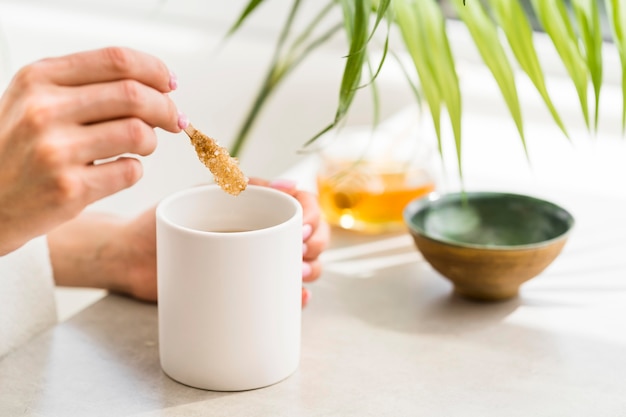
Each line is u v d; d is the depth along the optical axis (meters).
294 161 1.62
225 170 0.74
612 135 1.31
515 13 0.85
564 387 0.77
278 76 1.02
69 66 0.69
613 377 0.78
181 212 0.78
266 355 0.75
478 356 0.81
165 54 1.67
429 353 0.81
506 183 1.14
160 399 0.75
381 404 0.74
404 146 1.07
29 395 0.75
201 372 0.75
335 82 1.57
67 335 0.82
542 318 0.86
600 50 0.83
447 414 0.73
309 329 0.84
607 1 0.83
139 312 0.87
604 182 1.15
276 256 0.74
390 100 1.52
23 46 1.76
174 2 1.74
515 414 0.74
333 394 0.75
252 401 0.74
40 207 0.69
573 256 0.97
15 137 0.68
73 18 1.77
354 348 0.81
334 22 1.62
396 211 1.02
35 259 0.86
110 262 0.89
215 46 1.66
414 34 0.85
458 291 0.90
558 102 1.42
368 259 0.97
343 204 1.02
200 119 1.68
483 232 0.93
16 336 0.84
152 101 0.70
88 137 0.69
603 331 0.84
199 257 0.73
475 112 1.38
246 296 0.74
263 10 1.67
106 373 0.78
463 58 1.60
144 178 1.68
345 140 1.10
